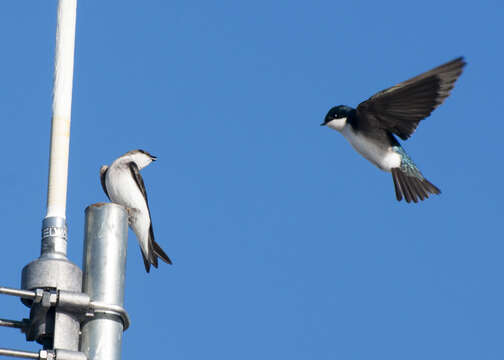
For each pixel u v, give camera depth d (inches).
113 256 316.8
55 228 319.9
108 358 295.0
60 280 305.6
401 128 531.5
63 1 344.5
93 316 301.4
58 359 283.0
